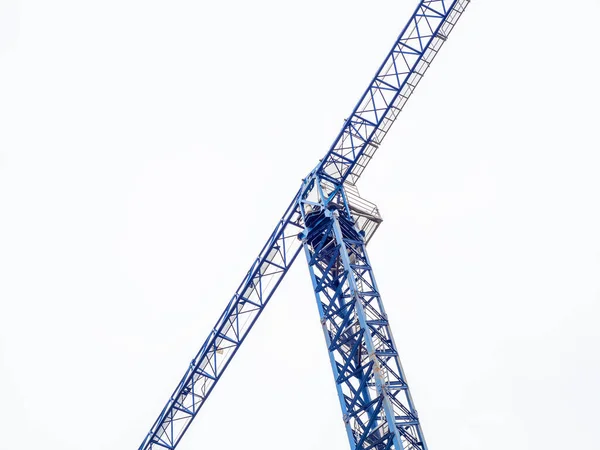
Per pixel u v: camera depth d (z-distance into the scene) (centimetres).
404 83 4819
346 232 4631
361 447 3825
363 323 4044
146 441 5316
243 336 5031
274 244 4912
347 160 4806
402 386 3950
